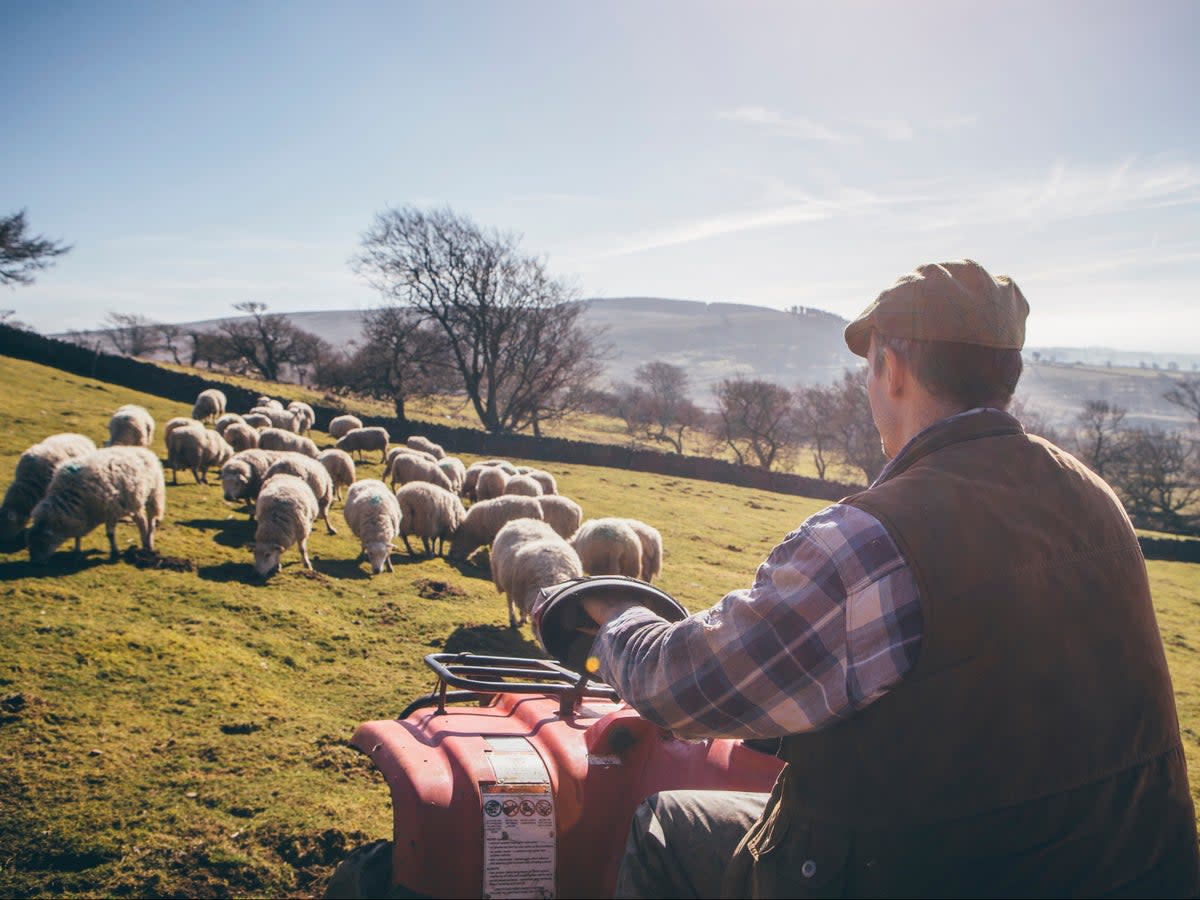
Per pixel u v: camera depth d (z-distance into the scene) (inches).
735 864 70.2
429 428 1886.1
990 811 57.6
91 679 312.0
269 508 523.8
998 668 57.3
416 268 2389.3
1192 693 574.6
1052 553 60.9
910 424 70.6
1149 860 60.3
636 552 551.2
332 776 257.0
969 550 58.4
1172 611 977.5
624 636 73.4
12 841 202.2
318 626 428.1
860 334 77.3
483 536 680.4
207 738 275.3
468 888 92.5
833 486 1951.3
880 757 59.2
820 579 58.9
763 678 60.0
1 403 1070.4
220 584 473.7
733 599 63.8
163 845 206.2
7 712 271.9
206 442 788.6
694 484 1748.3
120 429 862.5
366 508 599.5
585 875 96.3
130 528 569.6
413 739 104.5
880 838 59.7
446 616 485.4
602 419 3971.5
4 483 647.8
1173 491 2778.1
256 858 205.3
